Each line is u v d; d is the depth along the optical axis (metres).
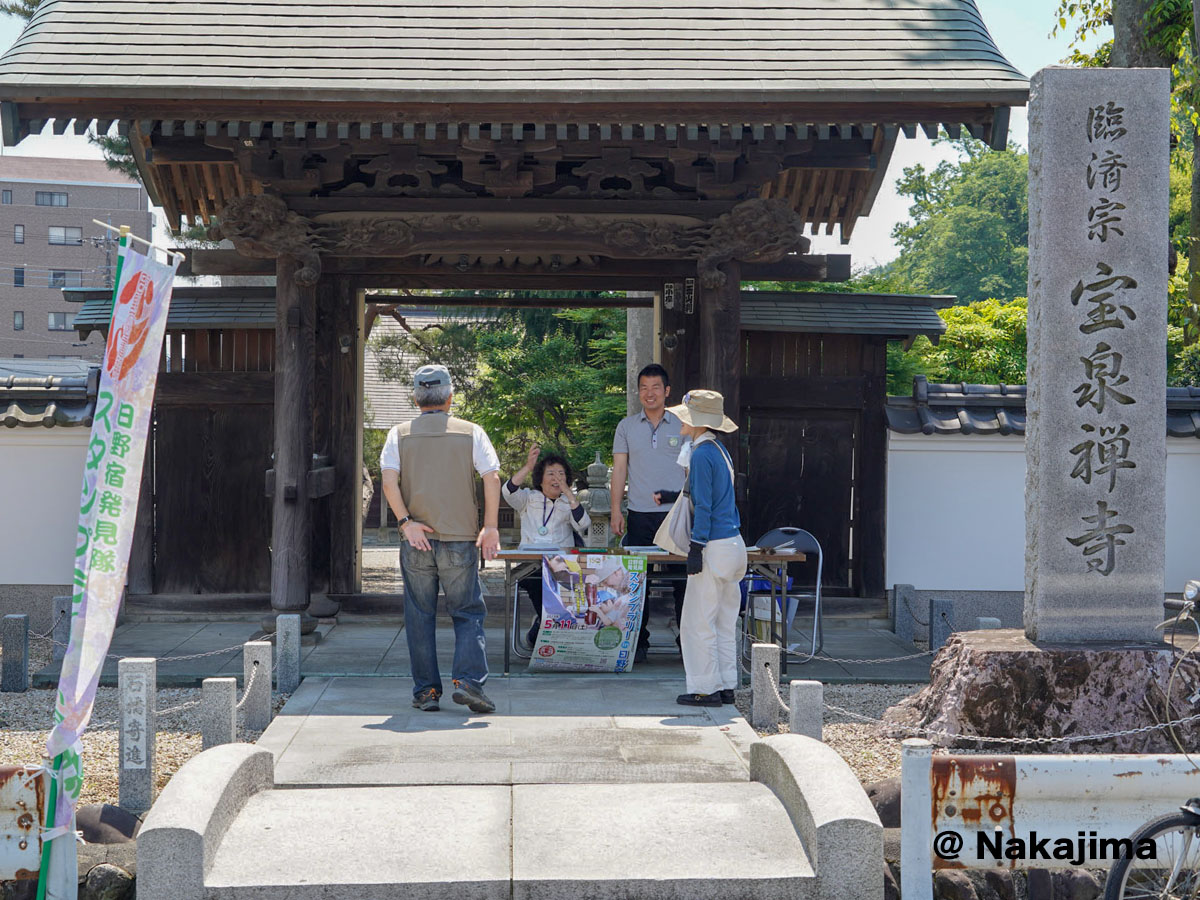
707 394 6.57
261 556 10.20
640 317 14.43
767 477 10.37
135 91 7.61
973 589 10.22
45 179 54.59
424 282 10.16
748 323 10.15
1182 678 6.02
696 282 10.13
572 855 3.96
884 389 10.36
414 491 6.27
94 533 4.14
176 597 10.13
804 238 9.96
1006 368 19.12
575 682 7.21
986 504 10.25
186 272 10.07
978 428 10.00
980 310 20.67
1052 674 6.04
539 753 5.52
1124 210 6.27
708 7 9.16
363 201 8.88
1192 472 10.11
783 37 8.66
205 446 10.22
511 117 8.05
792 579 9.48
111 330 4.20
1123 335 6.30
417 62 8.16
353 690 6.99
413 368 20.70
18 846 4.01
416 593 6.38
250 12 8.78
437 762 5.33
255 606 10.14
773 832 4.13
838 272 10.05
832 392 10.32
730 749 5.62
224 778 4.08
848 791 3.96
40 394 9.89
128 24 8.42
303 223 8.72
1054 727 6.03
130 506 4.21
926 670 8.03
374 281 10.11
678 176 8.84
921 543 10.23
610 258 10.12
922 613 10.19
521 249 8.95
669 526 6.71
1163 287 6.29
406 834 4.12
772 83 7.91
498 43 8.52
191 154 8.81
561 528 8.08
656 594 9.93
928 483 10.25
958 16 8.96
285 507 8.75
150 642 8.96
